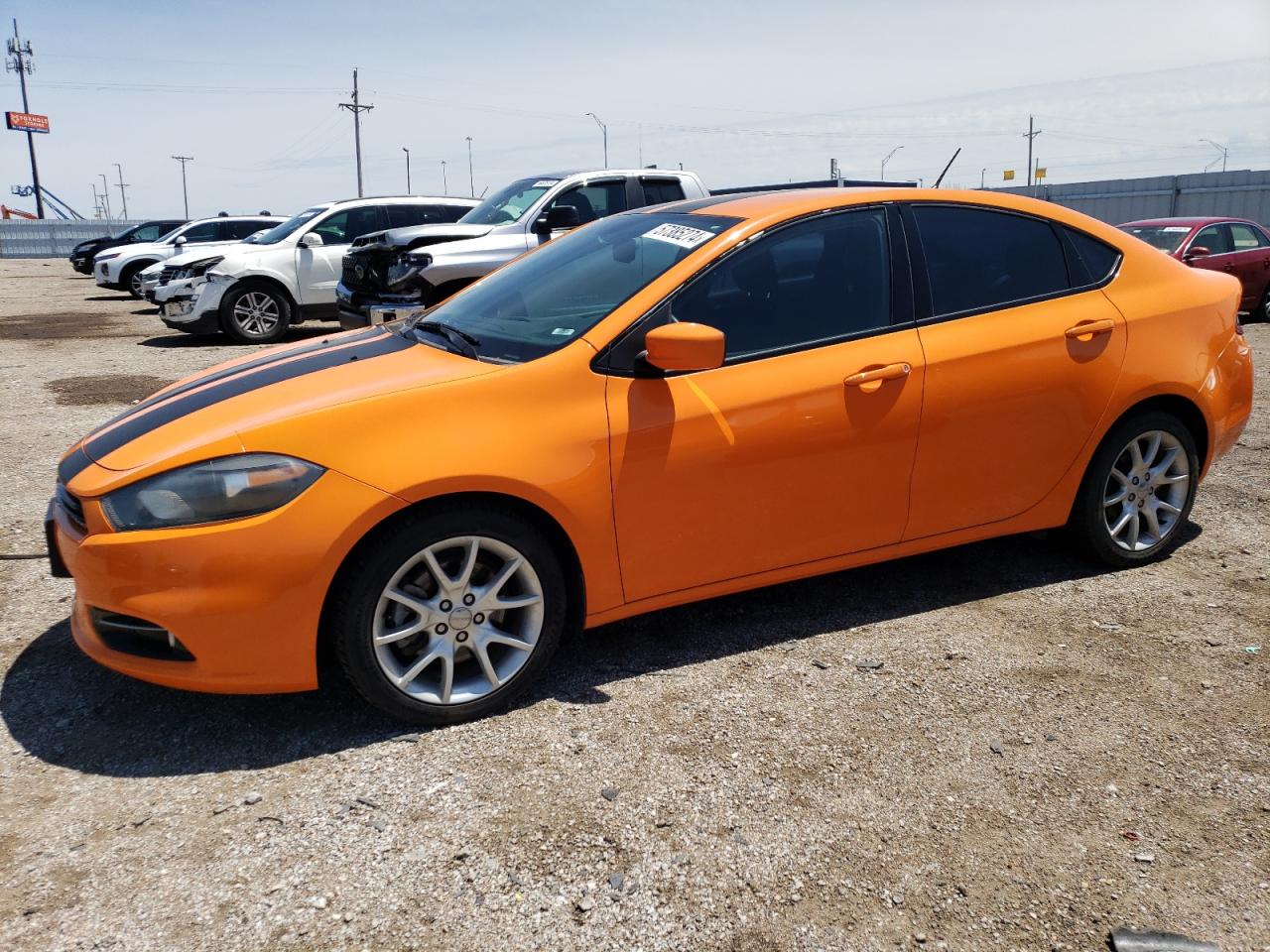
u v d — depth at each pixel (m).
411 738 2.88
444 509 2.80
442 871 2.31
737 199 3.73
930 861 2.35
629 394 3.03
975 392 3.50
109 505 2.69
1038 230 3.81
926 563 4.23
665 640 3.52
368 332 3.90
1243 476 5.50
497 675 2.99
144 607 2.64
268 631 2.68
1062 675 3.23
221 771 2.72
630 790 2.62
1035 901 2.22
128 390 8.52
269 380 3.19
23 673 3.28
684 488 3.10
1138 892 2.25
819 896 2.23
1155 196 35.47
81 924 2.14
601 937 2.11
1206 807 2.55
